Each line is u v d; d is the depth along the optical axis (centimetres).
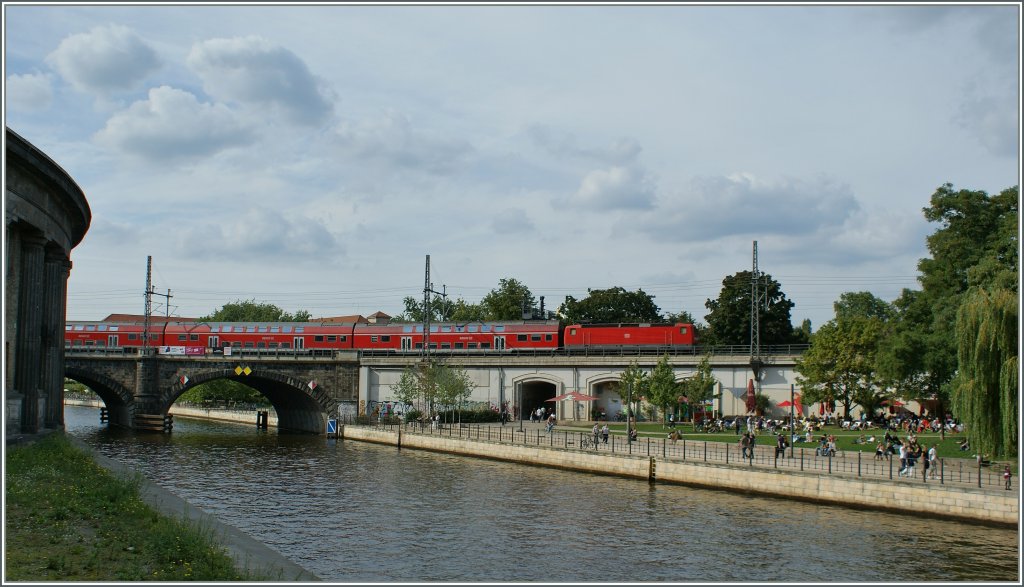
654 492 5262
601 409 9150
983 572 3391
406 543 3912
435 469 6444
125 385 9650
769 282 10594
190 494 5288
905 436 6388
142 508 3031
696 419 8044
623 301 13025
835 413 8031
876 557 3609
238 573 2427
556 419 9044
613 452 6069
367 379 9612
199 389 13800
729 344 10462
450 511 4691
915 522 4269
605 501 4947
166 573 2227
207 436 9412
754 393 8100
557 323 9725
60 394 5500
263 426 11181
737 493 5191
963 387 4575
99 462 4628
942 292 7062
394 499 5081
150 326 10525
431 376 8825
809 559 3588
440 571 3412
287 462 6956
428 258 9275
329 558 3622
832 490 4759
